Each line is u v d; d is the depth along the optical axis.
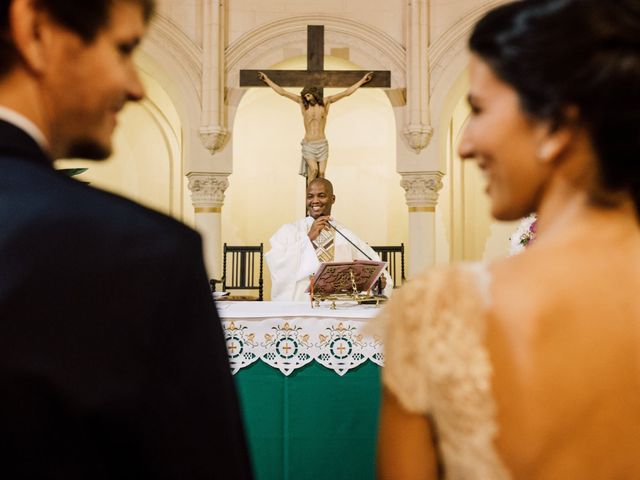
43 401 0.66
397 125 10.77
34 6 0.78
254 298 5.27
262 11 10.73
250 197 12.49
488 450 0.88
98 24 0.82
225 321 3.77
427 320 0.93
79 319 0.69
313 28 9.60
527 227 3.67
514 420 0.87
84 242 0.71
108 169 12.27
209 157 10.60
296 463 3.79
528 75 0.89
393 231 12.50
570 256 0.91
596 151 0.89
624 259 0.91
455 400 0.89
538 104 0.89
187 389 0.72
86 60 0.83
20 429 0.66
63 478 0.67
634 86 0.85
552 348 0.87
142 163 12.44
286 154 12.56
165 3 10.55
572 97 0.87
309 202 6.10
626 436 0.87
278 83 9.59
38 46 0.80
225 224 12.38
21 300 0.68
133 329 0.70
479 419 0.88
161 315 0.72
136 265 0.72
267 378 3.82
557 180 0.95
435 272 0.98
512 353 0.88
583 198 0.94
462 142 1.02
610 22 0.86
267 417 3.81
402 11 10.75
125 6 0.86
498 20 0.94
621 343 0.88
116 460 0.70
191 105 10.60
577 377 0.87
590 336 0.87
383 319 1.00
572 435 0.86
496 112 0.94
